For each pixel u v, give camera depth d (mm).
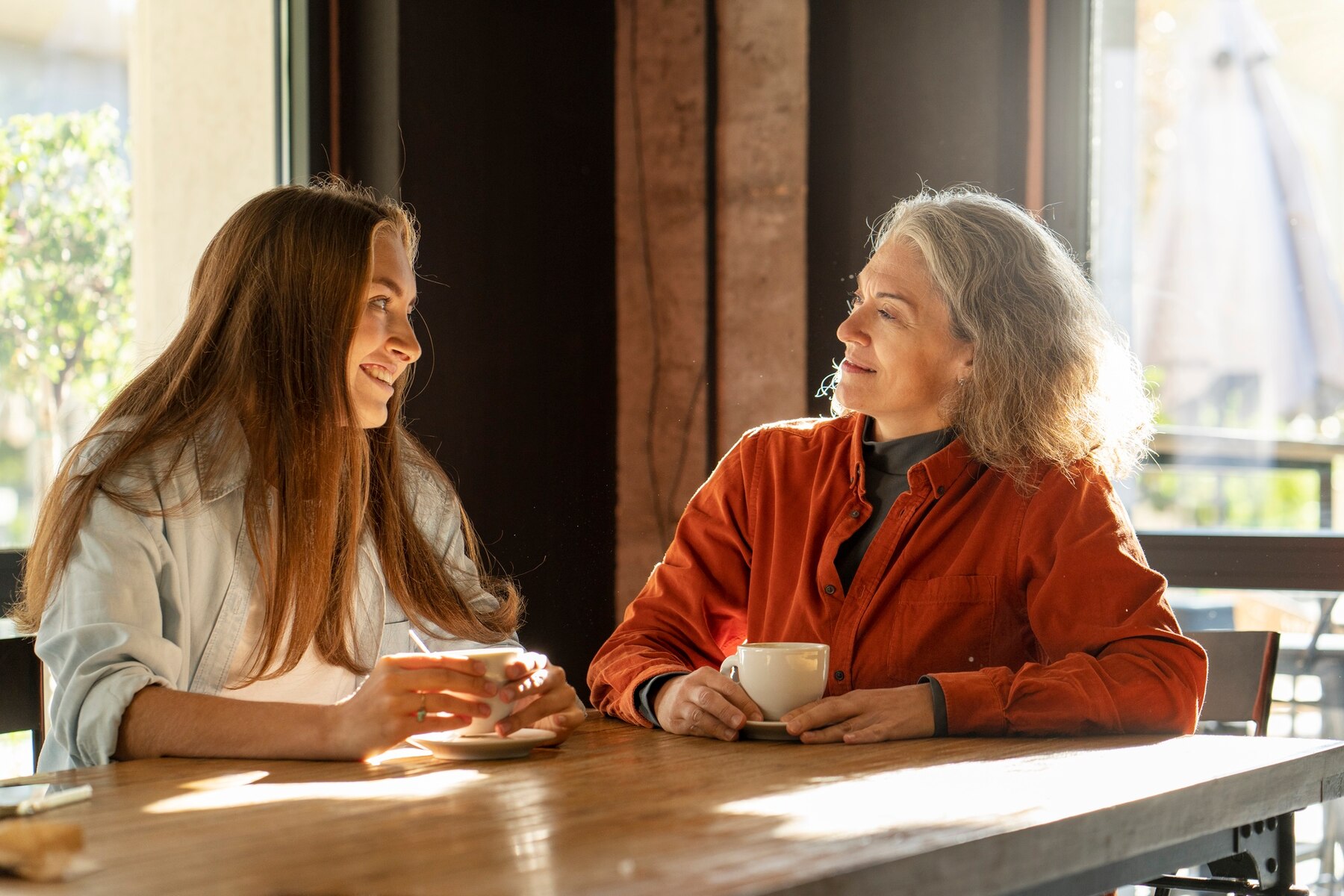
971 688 1464
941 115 2875
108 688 1346
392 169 2684
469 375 2836
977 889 944
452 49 2793
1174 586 2768
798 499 1912
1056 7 2799
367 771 1233
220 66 2684
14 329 2418
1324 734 2707
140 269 2623
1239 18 2805
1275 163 2789
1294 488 2779
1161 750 1359
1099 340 1960
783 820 999
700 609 1888
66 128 2508
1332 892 2715
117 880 825
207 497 1595
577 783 1164
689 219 3133
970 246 1889
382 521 1833
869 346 1893
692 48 3125
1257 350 2803
